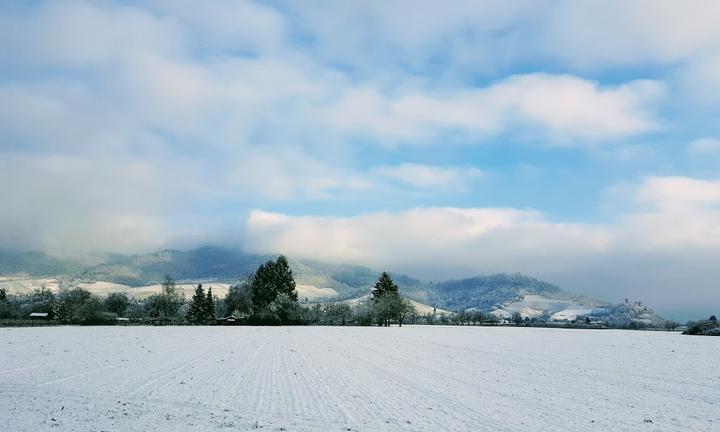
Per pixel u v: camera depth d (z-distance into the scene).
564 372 31.16
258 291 150.75
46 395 19.11
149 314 170.12
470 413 17.41
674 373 30.95
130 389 20.97
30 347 42.09
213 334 75.12
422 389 22.95
